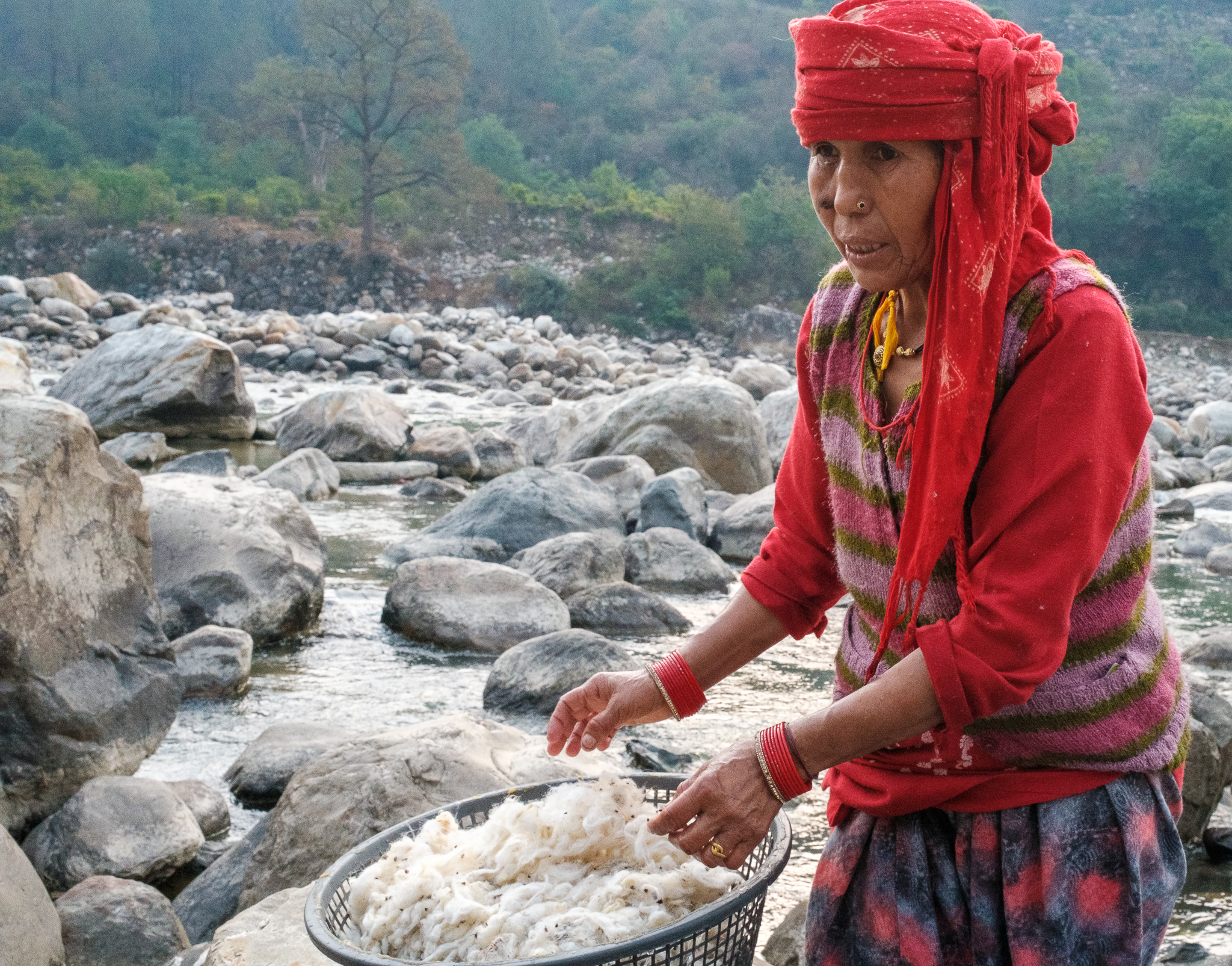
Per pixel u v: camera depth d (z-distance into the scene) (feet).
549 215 167.63
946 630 4.67
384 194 162.30
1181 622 23.13
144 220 155.94
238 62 247.91
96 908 10.25
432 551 26.13
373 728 15.62
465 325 109.81
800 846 12.68
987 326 4.62
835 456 5.42
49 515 13.64
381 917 5.12
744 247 152.66
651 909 4.94
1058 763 4.91
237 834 13.09
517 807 5.64
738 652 5.95
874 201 4.83
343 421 40.14
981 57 4.58
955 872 5.15
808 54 4.78
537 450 41.83
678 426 37.37
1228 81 273.95
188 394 42.50
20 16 245.24
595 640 17.49
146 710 14.73
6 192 162.61
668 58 271.49
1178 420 78.79
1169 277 184.85
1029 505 4.59
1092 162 189.37
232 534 20.57
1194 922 10.60
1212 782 12.19
